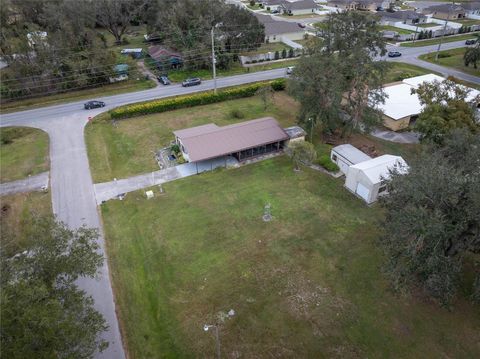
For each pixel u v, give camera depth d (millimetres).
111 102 55938
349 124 43062
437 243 20203
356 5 123562
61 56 58125
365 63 39938
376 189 33281
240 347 21844
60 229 19609
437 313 23719
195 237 30156
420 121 37656
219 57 67938
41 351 14875
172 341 22266
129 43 84875
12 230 30359
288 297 24906
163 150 43438
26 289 15117
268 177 38281
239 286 25719
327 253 28438
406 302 24453
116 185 37125
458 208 20547
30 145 44531
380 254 28188
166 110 53531
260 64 72688
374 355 21344
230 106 55438
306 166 40219
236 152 40406
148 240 29969
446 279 20188
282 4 119938
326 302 24531
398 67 70000
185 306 24391
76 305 18062
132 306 24516
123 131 47812
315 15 115312
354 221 31781
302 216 32438
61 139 45875
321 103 41219
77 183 37438
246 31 72875
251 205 33938
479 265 25453
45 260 18109
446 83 40344
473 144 27719
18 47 54781
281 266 27281
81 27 68625
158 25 77125
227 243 29500
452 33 92500
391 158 36281
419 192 20703
